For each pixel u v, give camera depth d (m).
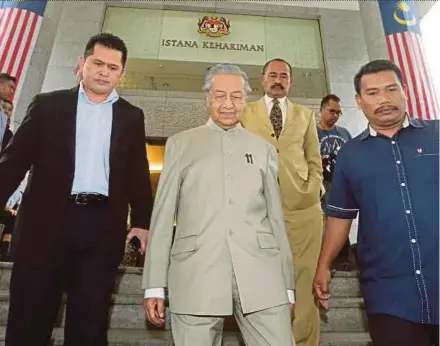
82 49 7.17
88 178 1.63
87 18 7.51
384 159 1.54
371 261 1.49
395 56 5.73
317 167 2.36
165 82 7.07
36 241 1.52
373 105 1.55
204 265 1.30
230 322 2.72
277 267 1.37
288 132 2.36
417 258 1.38
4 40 5.44
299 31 8.02
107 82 1.70
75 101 1.73
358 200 1.60
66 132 1.65
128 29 7.67
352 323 2.92
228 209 1.38
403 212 1.44
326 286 1.69
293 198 2.21
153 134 6.43
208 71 1.62
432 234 1.38
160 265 1.36
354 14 8.11
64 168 1.60
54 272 1.54
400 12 6.01
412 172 1.48
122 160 1.72
